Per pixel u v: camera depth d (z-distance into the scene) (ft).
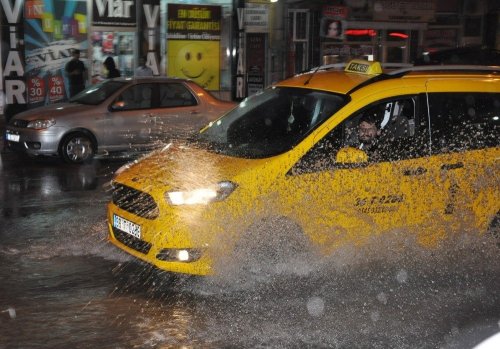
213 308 16.65
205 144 19.71
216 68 62.28
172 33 59.82
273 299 17.07
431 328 15.55
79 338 14.94
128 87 39.55
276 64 64.28
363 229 17.90
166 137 40.04
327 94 18.98
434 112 19.01
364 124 18.24
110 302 17.07
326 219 17.53
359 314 16.28
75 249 21.50
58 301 17.11
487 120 19.54
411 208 18.33
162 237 16.76
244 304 16.81
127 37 58.08
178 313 16.38
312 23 65.00
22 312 16.35
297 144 17.62
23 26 52.90
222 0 61.41
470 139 19.21
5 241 22.34
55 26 54.54
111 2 56.65
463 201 18.95
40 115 37.52
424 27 68.18
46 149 37.09
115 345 14.62
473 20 70.08
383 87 18.71
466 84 19.65
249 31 62.75
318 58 65.77
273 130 19.07
